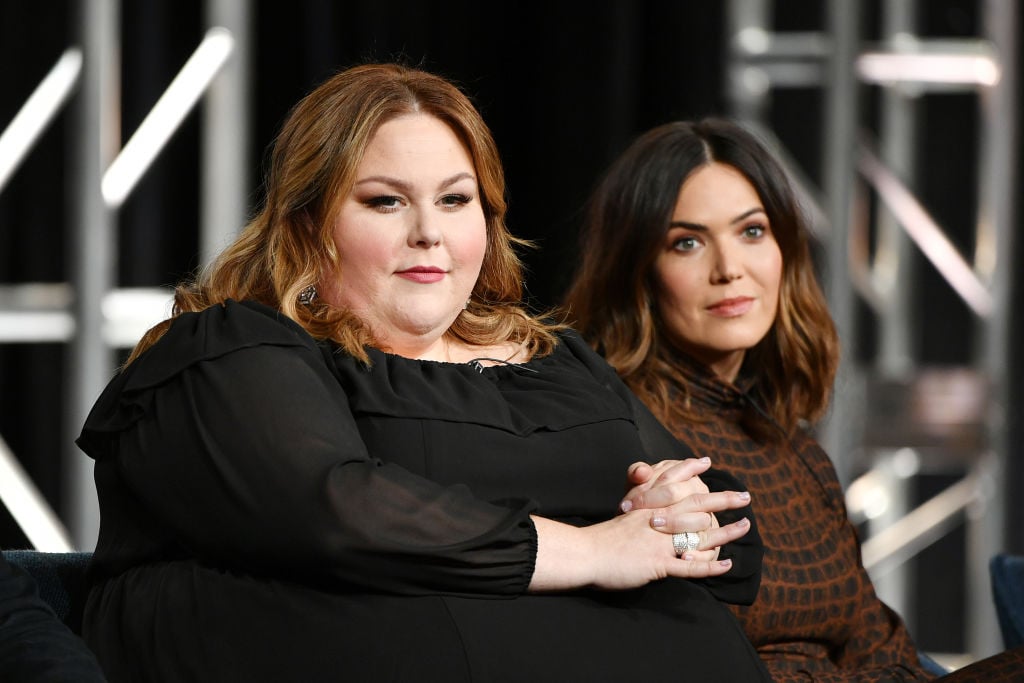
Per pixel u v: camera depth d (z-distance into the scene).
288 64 15.05
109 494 6.29
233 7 14.93
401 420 6.23
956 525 17.56
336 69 14.66
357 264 6.49
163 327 6.55
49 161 14.89
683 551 6.11
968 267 16.84
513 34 15.67
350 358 6.37
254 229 6.67
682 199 8.16
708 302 8.10
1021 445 16.25
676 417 8.05
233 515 5.76
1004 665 6.77
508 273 7.23
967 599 17.53
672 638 6.17
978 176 17.42
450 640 5.71
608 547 6.04
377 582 5.73
